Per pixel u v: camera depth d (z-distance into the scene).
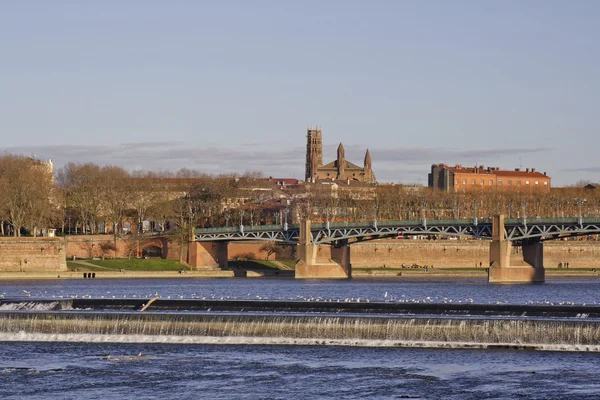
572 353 167.88
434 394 142.75
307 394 143.75
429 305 198.00
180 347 178.50
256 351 173.38
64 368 161.75
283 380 151.75
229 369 159.50
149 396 143.88
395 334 177.38
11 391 147.00
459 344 174.38
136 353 173.62
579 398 140.25
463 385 147.25
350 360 164.50
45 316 190.12
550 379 150.12
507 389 144.88
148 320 186.75
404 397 141.38
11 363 165.75
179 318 185.50
